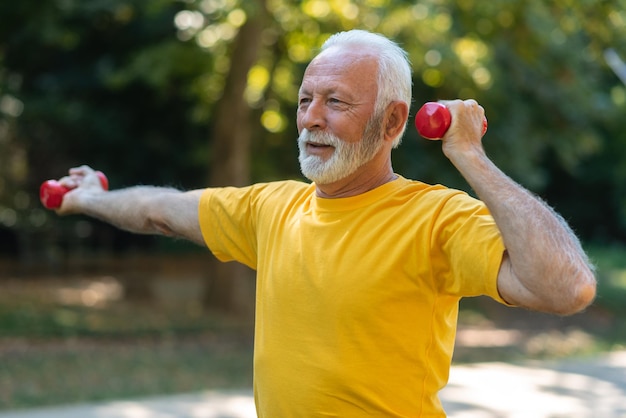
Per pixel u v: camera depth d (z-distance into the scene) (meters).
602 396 9.66
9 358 11.66
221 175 15.60
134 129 21.91
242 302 16.52
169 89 19.84
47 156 22.59
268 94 17.39
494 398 9.45
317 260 2.89
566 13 14.38
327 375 2.81
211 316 15.92
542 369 11.44
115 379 10.50
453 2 14.33
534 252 2.40
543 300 2.43
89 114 20.92
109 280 21.48
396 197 2.88
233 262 16.53
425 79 16.28
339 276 2.81
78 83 20.17
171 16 18.48
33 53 18.67
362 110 2.88
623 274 28.12
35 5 15.70
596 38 14.77
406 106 2.96
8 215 23.34
